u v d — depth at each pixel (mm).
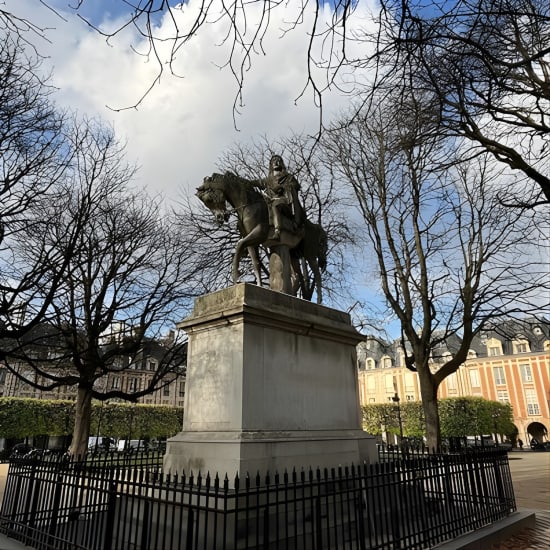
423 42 4008
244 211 7551
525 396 58875
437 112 6859
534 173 8188
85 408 15844
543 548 6750
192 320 6734
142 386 61469
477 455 7910
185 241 18172
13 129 10703
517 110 7977
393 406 52812
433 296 15023
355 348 8062
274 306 6531
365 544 5207
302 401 6547
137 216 17297
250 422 5688
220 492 4871
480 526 7262
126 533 5852
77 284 15938
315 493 5801
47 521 6531
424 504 6156
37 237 13805
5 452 34469
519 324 15055
